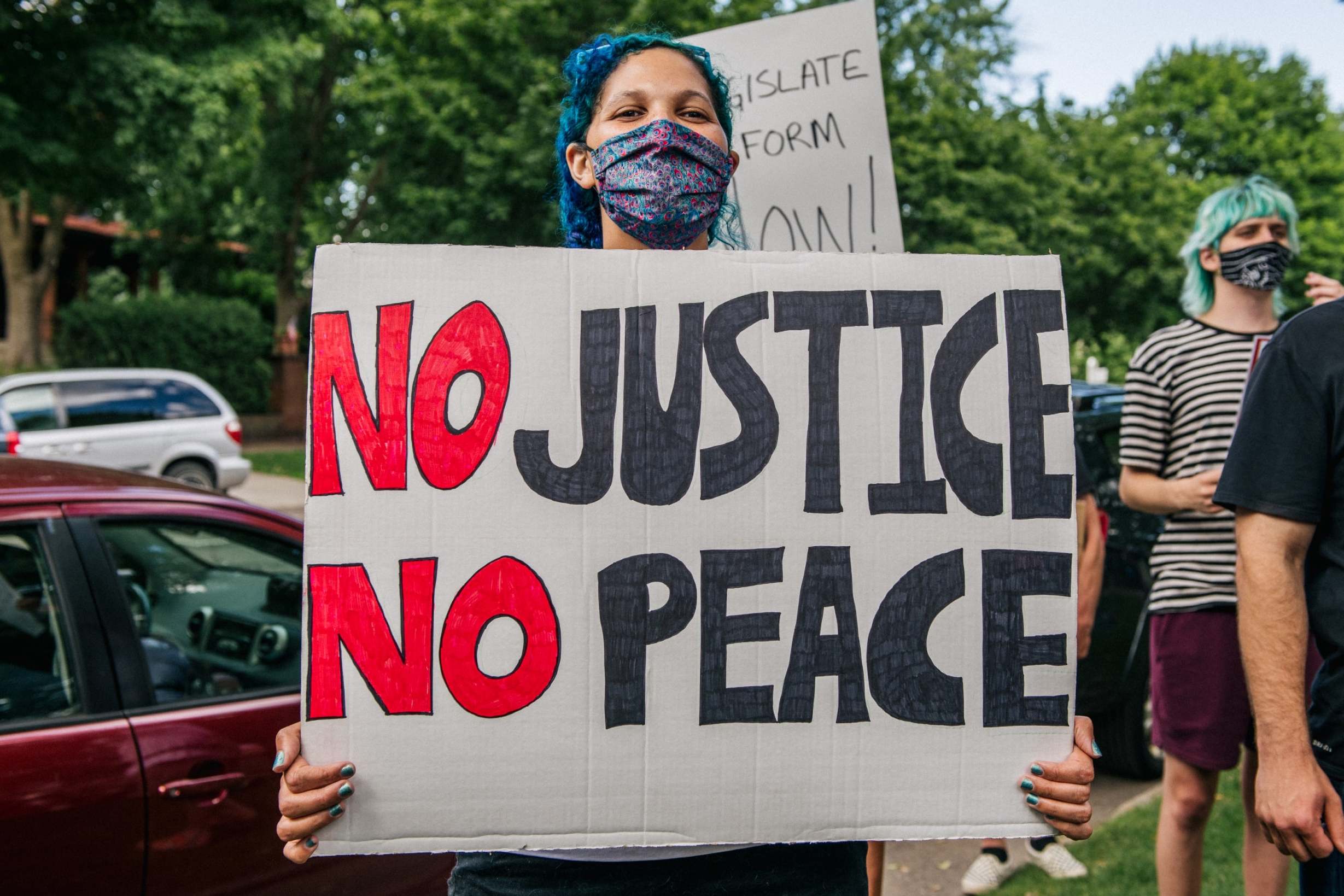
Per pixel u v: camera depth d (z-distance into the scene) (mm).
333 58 23188
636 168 1551
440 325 1412
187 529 2842
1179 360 2805
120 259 33688
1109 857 3541
